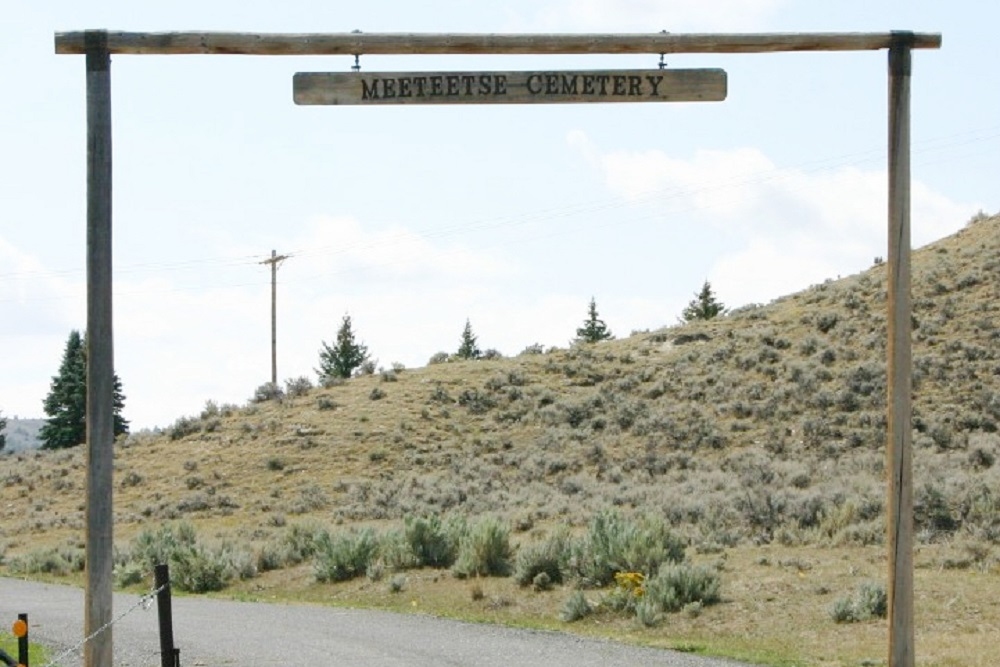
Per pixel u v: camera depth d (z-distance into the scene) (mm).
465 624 22172
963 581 22844
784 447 50625
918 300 64188
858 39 12961
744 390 58406
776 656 17500
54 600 27719
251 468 55938
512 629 21203
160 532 39500
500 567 28609
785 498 34156
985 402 50562
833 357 59906
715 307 101375
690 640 19891
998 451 43125
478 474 52750
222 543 38031
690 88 12953
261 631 21234
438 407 63375
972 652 16969
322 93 12703
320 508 49344
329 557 31297
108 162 12250
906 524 12992
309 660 17469
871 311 65312
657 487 44781
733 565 26797
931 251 74875
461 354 113000
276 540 37531
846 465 44656
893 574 13031
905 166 13086
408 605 26375
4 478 61969
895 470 13016
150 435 67312
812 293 74250
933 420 49969
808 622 20422
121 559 37094
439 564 30641
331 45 12477
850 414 52406
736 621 21016
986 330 58219
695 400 59406
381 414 62062
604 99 12906
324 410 63562
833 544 28594
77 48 12172
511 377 67250
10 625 22281
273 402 67625
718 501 36688
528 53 12734
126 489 55750
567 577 26516
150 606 26438
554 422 59812
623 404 60250
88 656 12086
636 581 23594
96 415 12180
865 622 20016
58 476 60969
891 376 13102
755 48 12906
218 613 24812
